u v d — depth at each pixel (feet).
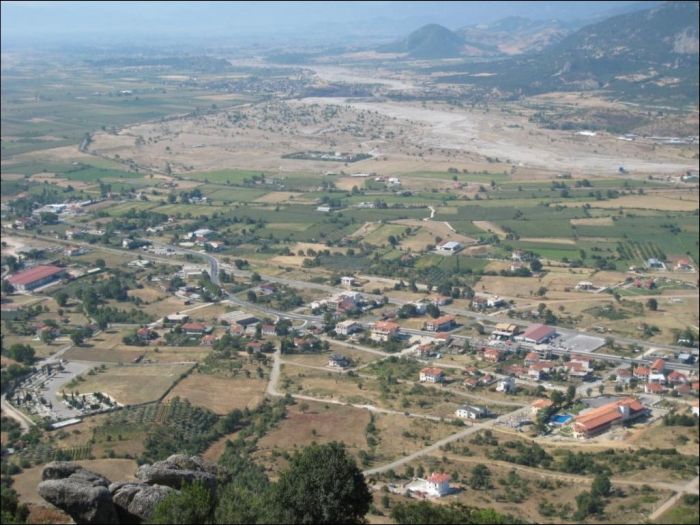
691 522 558.97
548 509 590.55
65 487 337.31
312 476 378.73
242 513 352.69
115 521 337.72
